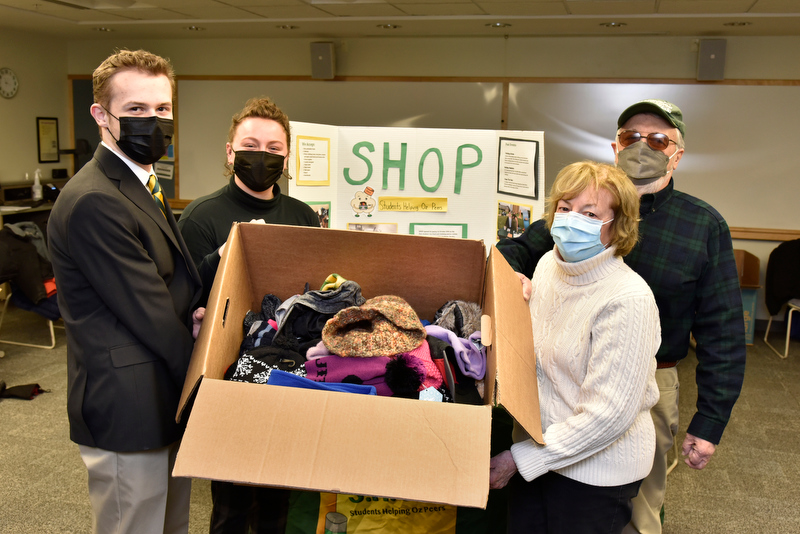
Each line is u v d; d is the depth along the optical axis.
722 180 5.99
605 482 1.32
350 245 1.69
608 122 6.21
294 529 1.55
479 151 2.45
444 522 1.57
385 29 6.09
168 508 1.67
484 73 6.44
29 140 7.15
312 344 1.54
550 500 1.39
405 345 1.44
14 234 4.35
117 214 1.37
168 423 1.49
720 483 3.06
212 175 7.39
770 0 4.48
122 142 1.43
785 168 5.84
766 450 3.43
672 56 5.94
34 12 5.71
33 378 4.09
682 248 1.70
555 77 6.27
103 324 1.42
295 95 6.98
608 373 1.25
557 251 1.46
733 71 5.82
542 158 2.23
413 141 2.47
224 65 7.12
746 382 4.54
